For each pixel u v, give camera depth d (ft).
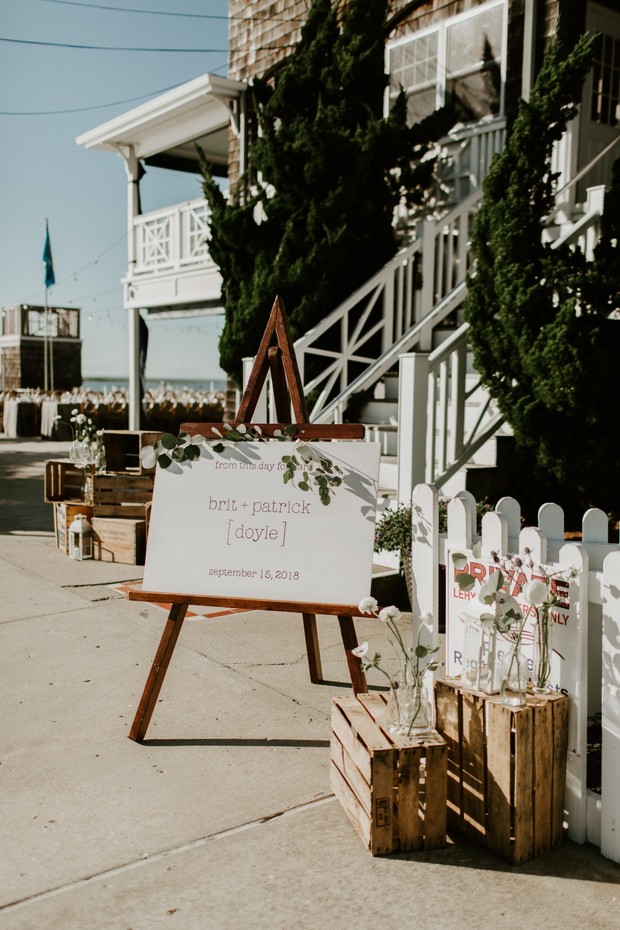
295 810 9.86
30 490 37.91
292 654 15.49
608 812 8.82
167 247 45.96
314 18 29.63
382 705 10.03
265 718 12.52
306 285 27.20
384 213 28.40
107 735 11.89
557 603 9.26
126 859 8.83
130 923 7.80
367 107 27.73
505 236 18.49
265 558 11.73
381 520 18.93
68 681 14.02
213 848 9.05
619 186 18.13
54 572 21.93
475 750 9.15
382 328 28.45
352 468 11.75
